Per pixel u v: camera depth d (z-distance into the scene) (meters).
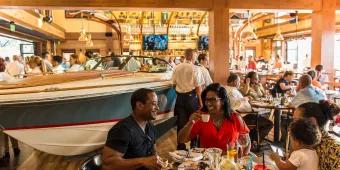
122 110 4.45
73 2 6.88
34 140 3.98
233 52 15.45
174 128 6.61
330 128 3.48
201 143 2.86
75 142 4.23
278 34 15.37
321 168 2.35
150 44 13.53
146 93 2.45
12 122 3.80
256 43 19.98
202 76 5.63
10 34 12.66
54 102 3.84
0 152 4.92
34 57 8.45
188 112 5.46
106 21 13.88
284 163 2.35
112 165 2.27
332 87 8.16
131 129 2.39
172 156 2.53
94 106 4.15
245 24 14.87
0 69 6.17
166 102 5.81
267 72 12.50
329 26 8.18
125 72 5.78
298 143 2.38
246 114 4.86
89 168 2.17
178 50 14.08
